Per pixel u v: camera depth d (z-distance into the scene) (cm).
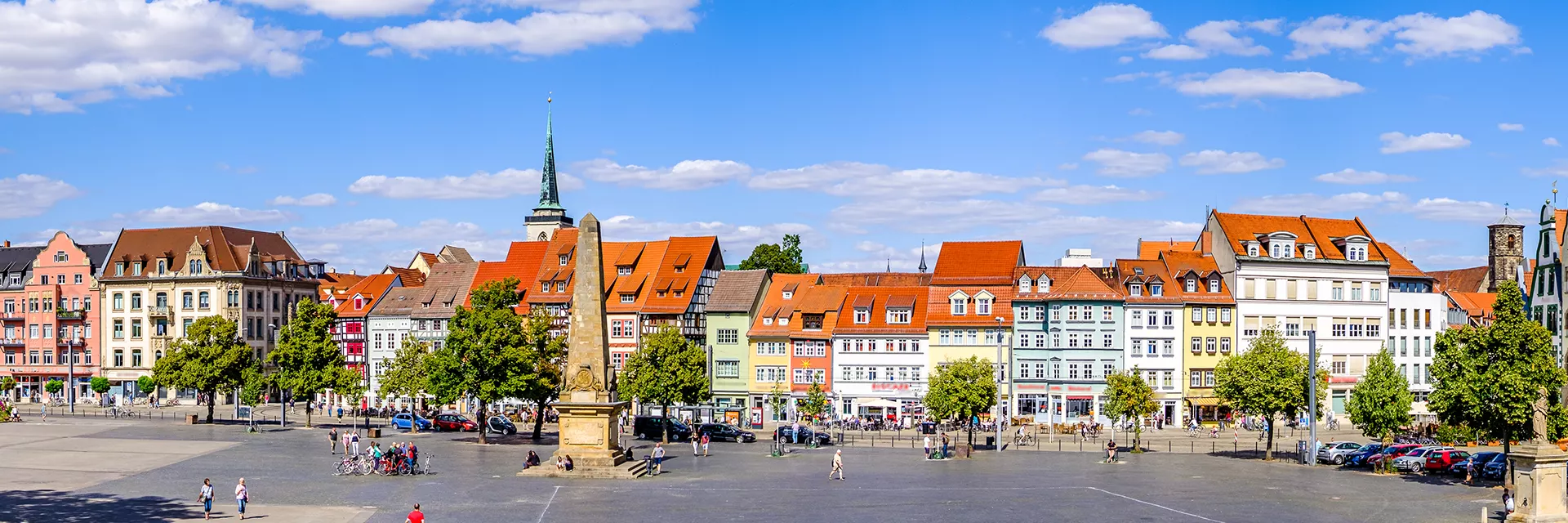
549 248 16650
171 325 17450
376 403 16600
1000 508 7156
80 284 17900
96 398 17612
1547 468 6191
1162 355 14212
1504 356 7881
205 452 10025
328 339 12838
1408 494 7781
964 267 15262
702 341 15412
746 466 9425
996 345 14338
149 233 18075
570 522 6612
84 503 7238
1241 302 14362
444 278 16950
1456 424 8369
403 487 7988
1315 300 14562
